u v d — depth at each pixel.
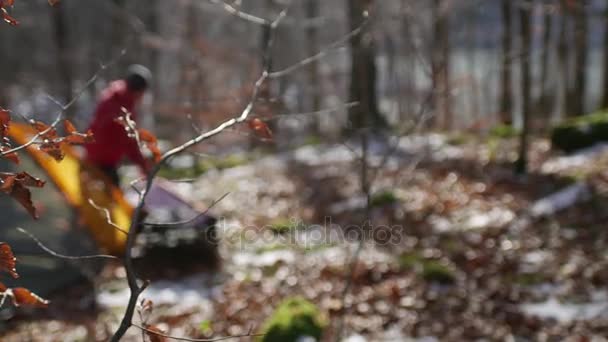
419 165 10.95
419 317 5.92
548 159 10.65
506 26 11.37
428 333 5.61
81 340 5.58
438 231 8.20
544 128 13.45
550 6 8.48
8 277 6.14
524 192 9.28
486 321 5.75
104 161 6.90
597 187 8.76
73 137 1.82
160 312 6.18
